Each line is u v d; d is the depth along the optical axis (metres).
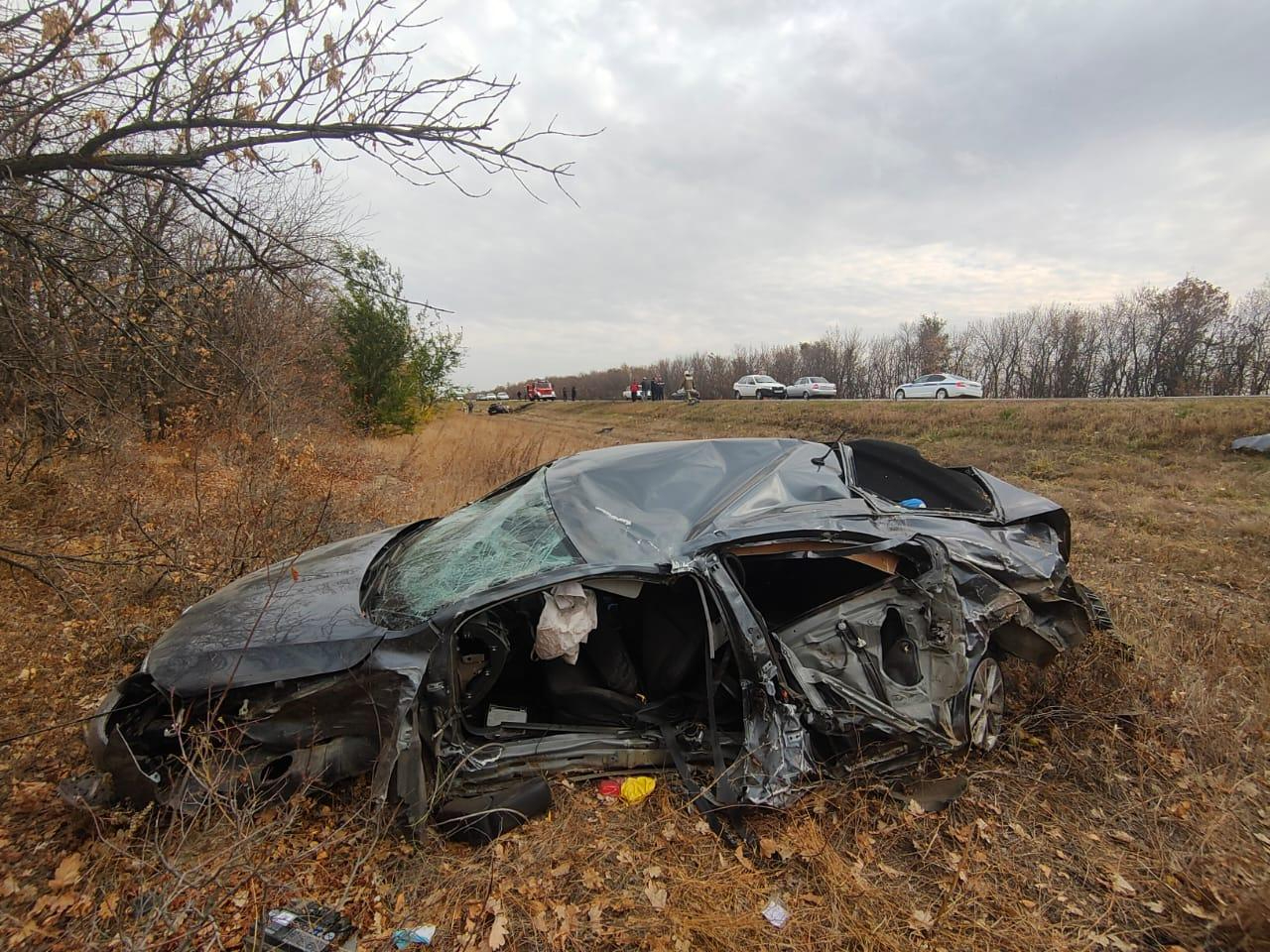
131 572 4.79
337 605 2.90
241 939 2.12
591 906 2.31
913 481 3.84
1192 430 12.38
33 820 2.62
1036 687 3.64
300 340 10.20
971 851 2.59
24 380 4.20
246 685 2.57
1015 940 2.19
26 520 5.68
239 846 2.20
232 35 2.86
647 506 3.17
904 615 3.01
